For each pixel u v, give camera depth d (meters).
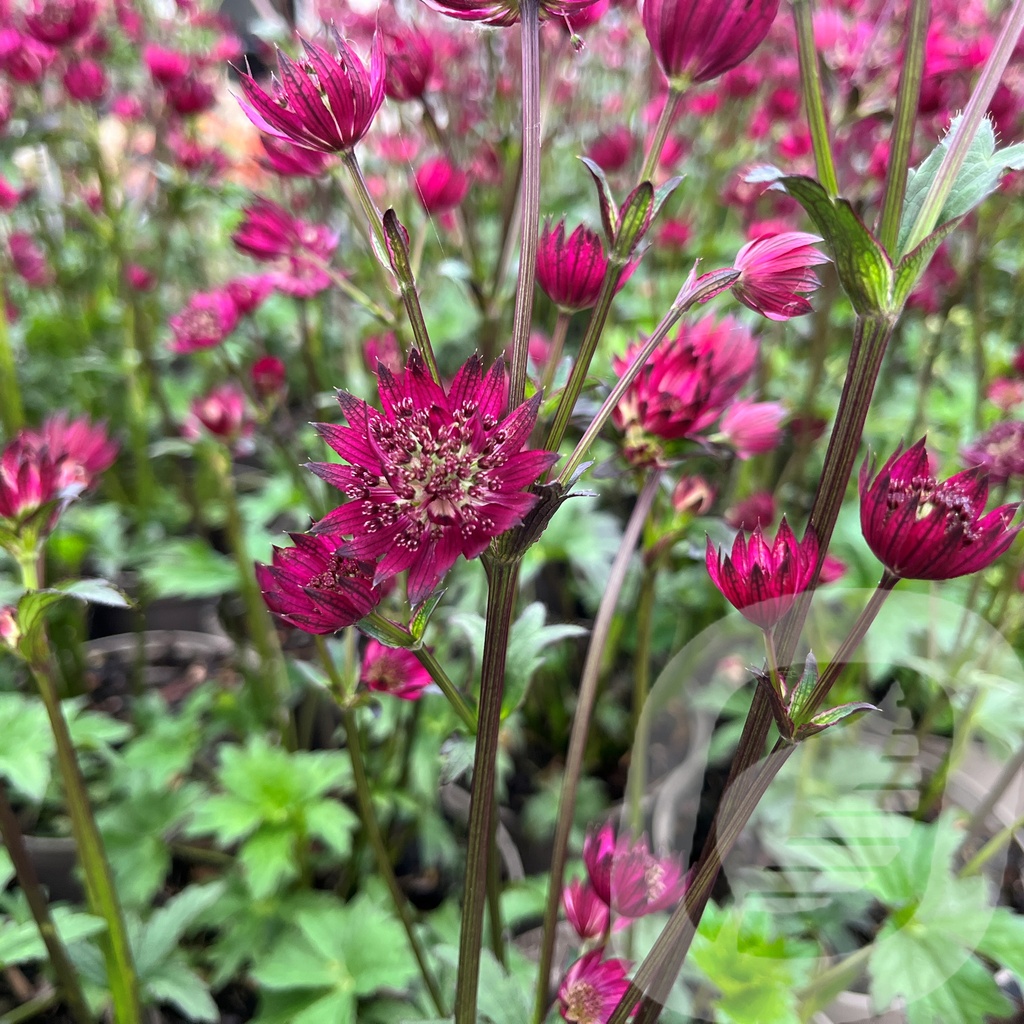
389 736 0.37
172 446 0.38
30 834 0.40
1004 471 0.27
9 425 0.44
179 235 0.65
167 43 0.58
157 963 0.27
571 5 0.13
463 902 0.15
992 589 0.32
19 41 0.43
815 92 0.13
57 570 0.45
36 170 0.56
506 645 0.13
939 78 0.28
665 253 0.45
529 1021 0.19
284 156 0.23
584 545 0.38
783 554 0.12
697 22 0.12
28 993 0.33
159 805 0.37
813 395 0.37
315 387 0.35
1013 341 0.47
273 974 0.29
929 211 0.13
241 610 0.47
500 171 0.39
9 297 0.58
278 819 0.32
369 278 0.42
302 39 0.13
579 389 0.13
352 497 0.12
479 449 0.12
